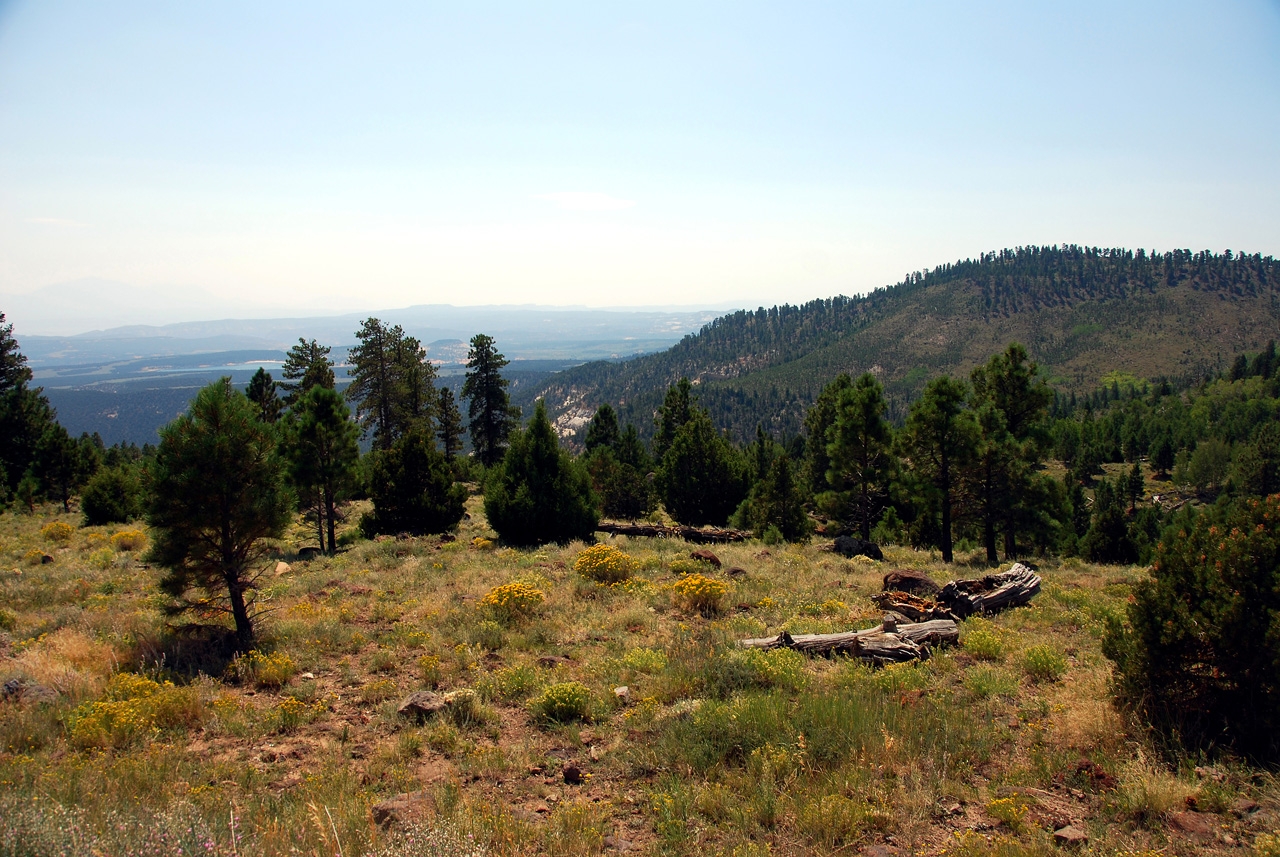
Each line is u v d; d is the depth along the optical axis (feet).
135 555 60.80
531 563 54.90
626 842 16.16
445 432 162.20
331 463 74.84
